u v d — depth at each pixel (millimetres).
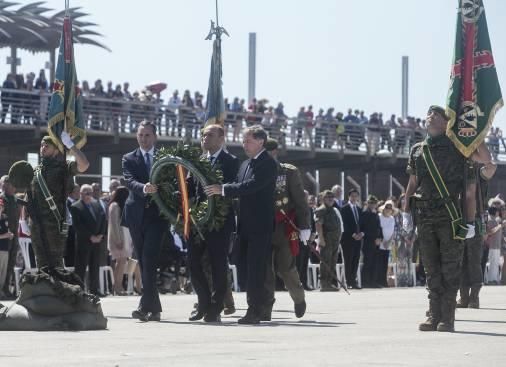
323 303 34125
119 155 72125
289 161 80312
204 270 25156
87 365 14055
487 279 57000
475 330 21734
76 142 24438
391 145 85875
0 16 67688
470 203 21188
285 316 27000
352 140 83875
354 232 50688
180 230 23969
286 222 24891
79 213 39469
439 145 21047
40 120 63438
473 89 21266
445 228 20969
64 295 21109
